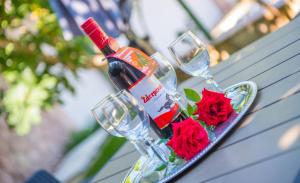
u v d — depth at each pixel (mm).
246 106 1008
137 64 1042
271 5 3180
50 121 6543
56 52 3215
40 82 3191
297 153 759
